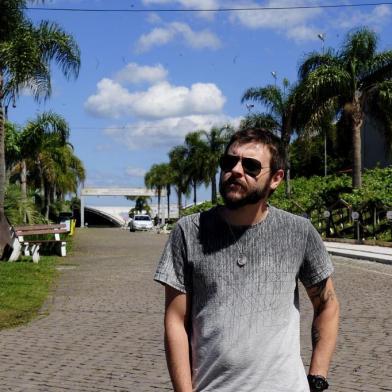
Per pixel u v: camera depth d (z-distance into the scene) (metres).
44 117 30.56
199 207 61.88
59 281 14.26
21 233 19.00
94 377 6.22
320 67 32.56
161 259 2.57
